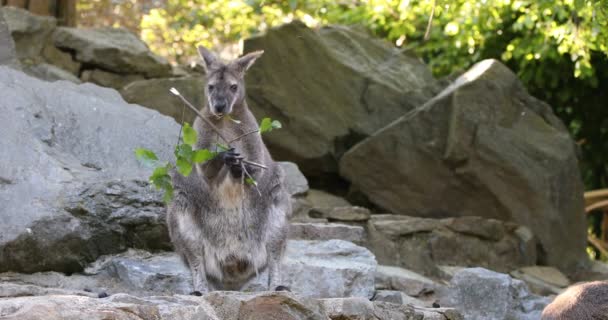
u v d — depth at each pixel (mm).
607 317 10328
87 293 10031
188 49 26859
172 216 11305
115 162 13891
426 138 17922
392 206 18031
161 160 14180
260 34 18688
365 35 20484
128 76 19750
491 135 17750
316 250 14062
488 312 13961
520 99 18562
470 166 17656
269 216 11367
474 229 17047
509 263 17312
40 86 14312
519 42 22344
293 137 18422
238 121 11109
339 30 19922
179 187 11203
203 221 11195
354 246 14219
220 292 9414
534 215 17797
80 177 13016
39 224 11938
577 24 18297
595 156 25312
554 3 18750
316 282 12992
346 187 19000
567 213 18172
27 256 11875
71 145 13812
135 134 14406
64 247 12148
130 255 12945
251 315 9203
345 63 19047
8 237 11688
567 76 23391
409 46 22391
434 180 17906
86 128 14094
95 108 14469
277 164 11969
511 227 17531
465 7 20734
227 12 26109
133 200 12930
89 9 26031
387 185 18031
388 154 17922
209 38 26531
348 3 26250
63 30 19422
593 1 16344
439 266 16484
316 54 18797
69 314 8023
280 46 18594
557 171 18000
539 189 17766
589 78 22906
